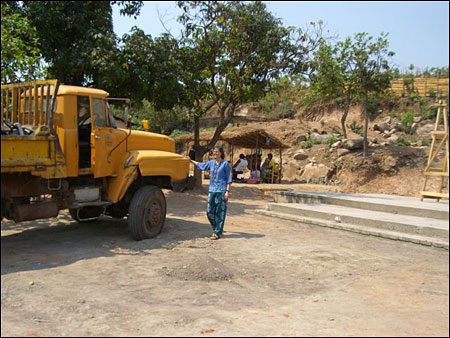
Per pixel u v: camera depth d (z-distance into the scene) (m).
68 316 4.57
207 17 15.53
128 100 8.42
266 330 4.36
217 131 17.09
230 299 5.30
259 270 6.62
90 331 4.22
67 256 6.86
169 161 8.70
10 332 4.09
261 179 21.95
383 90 22.56
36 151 6.72
